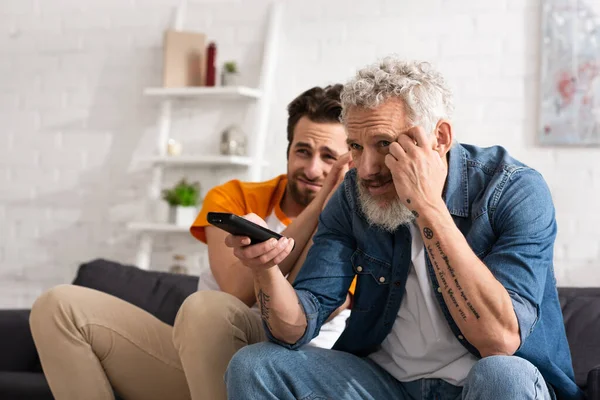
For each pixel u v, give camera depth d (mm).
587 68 3533
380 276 1967
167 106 4215
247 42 4133
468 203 1909
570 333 2512
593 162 3531
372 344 1997
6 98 4500
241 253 1800
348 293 2352
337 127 2471
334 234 2041
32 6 4496
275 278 1854
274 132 4055
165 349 2375
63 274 4359
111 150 4328
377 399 1894
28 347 2936
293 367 1845
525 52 3662
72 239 4359
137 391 2373
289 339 1888
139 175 4277
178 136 4223
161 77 4266
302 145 2475
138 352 2334
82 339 2264
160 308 2969
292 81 4035
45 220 4406
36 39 4477
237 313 2041
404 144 1807
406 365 1938
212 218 1732
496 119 3684
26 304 4406
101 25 4383
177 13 4242
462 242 1758
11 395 2609
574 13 3555
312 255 2031
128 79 4320
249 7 4141
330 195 2326
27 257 4418
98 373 2277
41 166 4434
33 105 4461
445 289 1753
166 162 4129
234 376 1823
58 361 2260
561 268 3541
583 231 3525
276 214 2547
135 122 4297
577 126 3537
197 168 4203
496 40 3707
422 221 1771
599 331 2492
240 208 2562
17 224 4445
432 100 1849
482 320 1714
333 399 1853
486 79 3709
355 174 2043
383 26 3891
